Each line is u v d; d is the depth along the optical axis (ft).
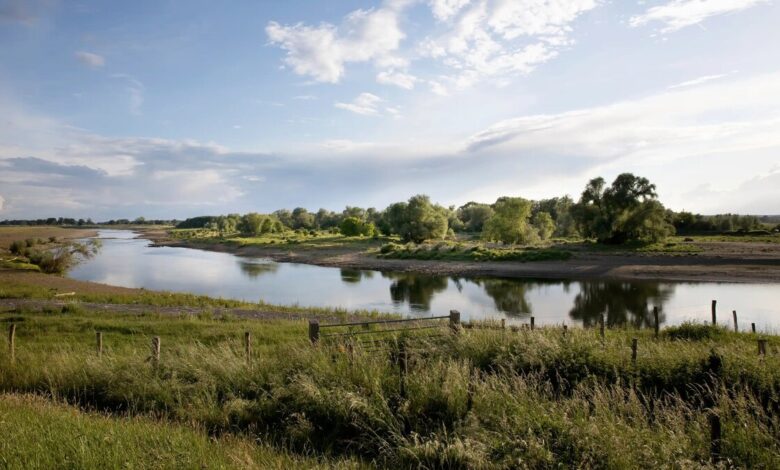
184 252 324.80
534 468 18.39
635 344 29.91
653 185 237.45
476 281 157.38
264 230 495.82
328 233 483.92
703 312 98.12
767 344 42.88
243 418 25.54
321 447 22.63
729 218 371.35
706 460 18.31
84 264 222.48
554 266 182.70
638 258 195.11
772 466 17.93
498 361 31.53
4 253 201.26
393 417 23.44
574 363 29.76
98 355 36.47
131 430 21.80
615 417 21.88
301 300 120.67
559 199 484.33
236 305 92.89
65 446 18.72
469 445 19.72
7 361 36.14
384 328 55.88
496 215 267.18
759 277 147.23
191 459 18.33
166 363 33.06
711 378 25.96
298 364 30.40
